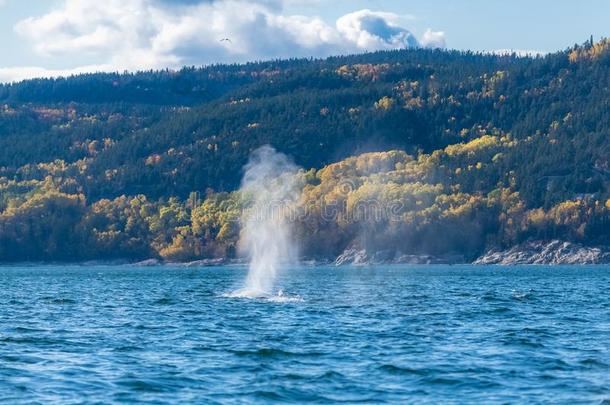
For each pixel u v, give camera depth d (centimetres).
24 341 10300
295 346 9781
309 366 8500
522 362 8675
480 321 12412
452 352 9312
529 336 10612
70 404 6944
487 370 8250
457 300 16662
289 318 12706
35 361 8800
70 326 12025
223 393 7331
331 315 13162
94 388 7500
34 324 12356
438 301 16338
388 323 12025
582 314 13675
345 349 9538
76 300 17688
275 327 11575
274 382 7731
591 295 18775
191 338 10519
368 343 10000
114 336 10769
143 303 16462
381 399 7138
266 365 8556
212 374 8100
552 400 7075
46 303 16850
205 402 7025
